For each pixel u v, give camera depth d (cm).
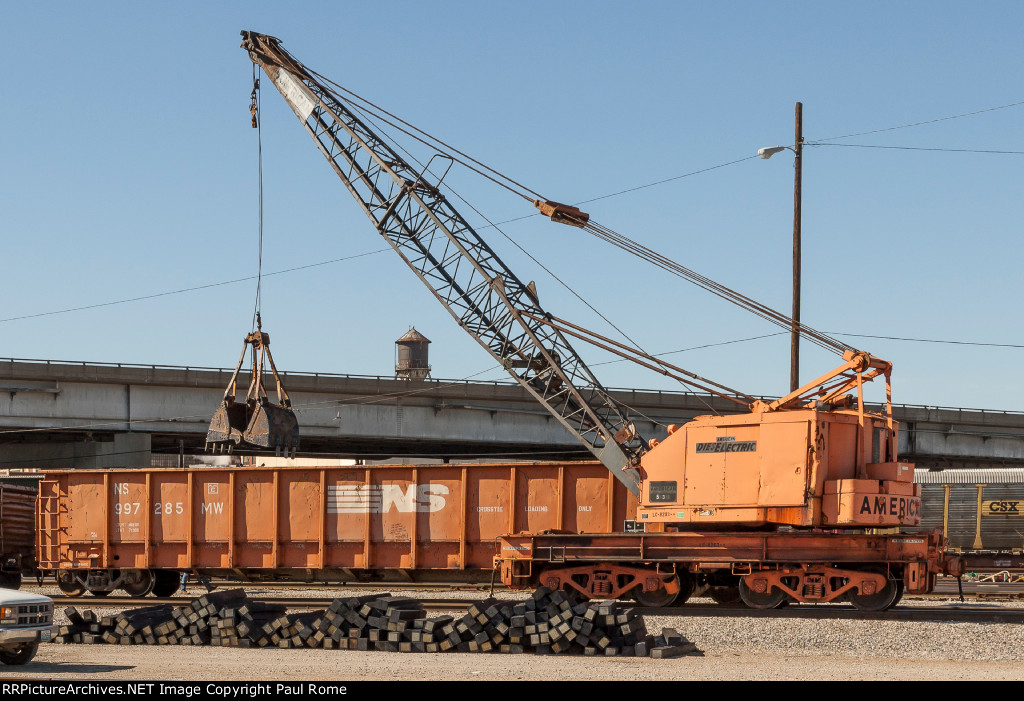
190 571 3017
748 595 2364
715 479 2380
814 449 2269
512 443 5666
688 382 2764
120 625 1789
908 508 2377
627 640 1633
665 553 2412
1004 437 6278
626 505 2705
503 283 3005
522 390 5606
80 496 3111
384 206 3138
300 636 1722
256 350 3080
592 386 2925
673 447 2459
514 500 2766
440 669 1448
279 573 2969
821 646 1708
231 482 2964
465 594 3127
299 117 3253
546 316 2952
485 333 3030
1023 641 1748
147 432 5194
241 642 1736
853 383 2425
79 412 5019
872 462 2355
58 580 3153
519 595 3091
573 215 2841
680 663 1524
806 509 2270
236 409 3102
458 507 2816
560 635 1634
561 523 2734
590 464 2739
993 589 3312
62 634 1814
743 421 2367
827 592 2288
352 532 2873
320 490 2908
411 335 9681
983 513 4181
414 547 2820
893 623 1992
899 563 2250
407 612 1703
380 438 5466
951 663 1533
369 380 5403
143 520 3028
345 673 1402
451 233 3080
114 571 3094
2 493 3266
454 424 5556
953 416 6081
